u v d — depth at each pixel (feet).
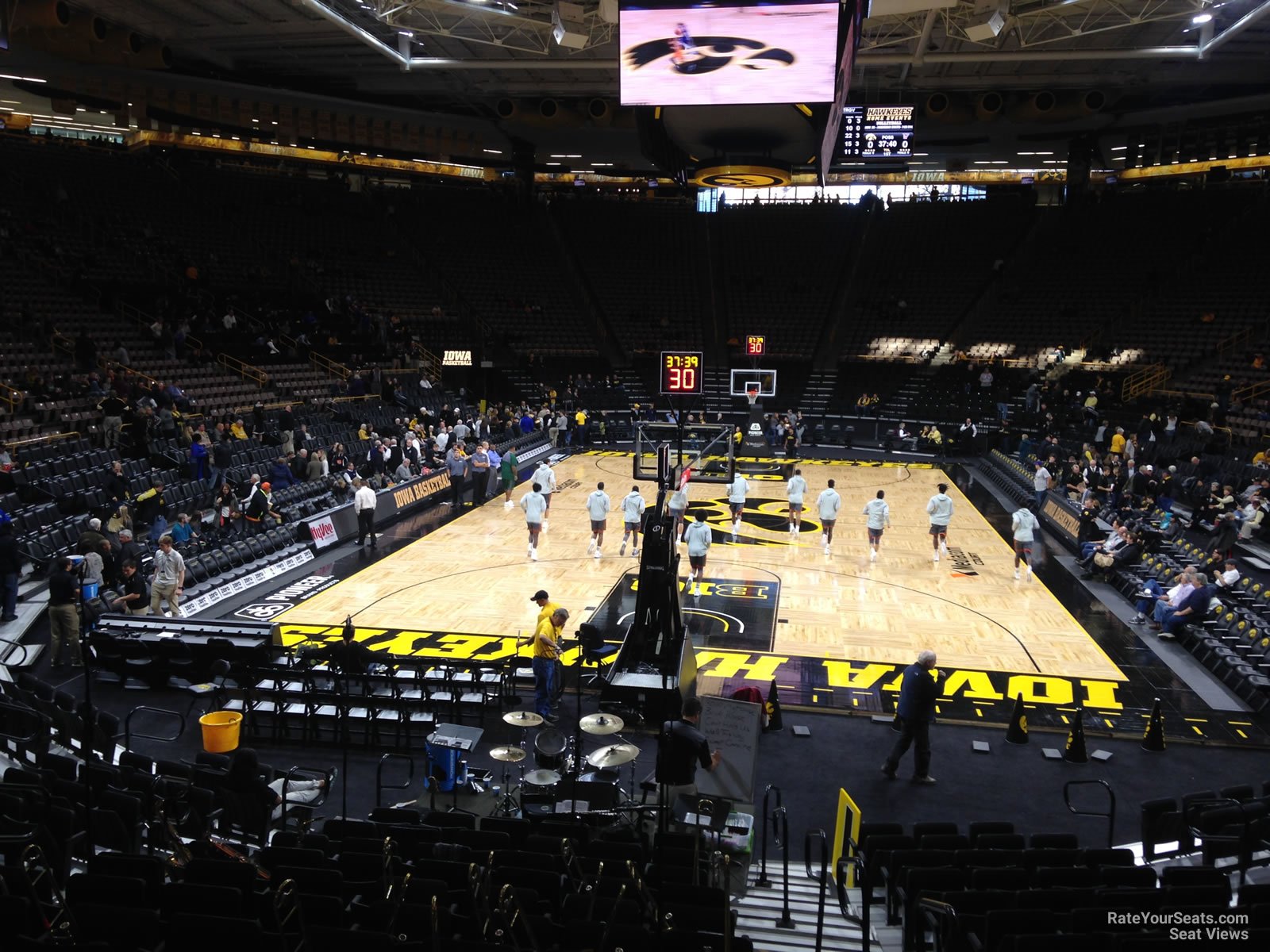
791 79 42.93
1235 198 154.61
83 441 78.74
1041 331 147.84
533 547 75.05
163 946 21.91
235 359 110.83
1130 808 38.96
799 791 40.11
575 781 34.86
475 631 57.98
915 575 72.69
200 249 133.80
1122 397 127.95
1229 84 130.00
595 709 47.96
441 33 98.58
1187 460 100.07
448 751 38.06
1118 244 155.33
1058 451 109.60
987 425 136.67
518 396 150.51
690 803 35.19
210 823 30.83
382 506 87.20
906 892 26.35
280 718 43.52
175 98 135.64
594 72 125.59
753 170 58.23
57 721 38.32
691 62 43.34
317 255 149.69
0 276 101.09
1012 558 78.69
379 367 124.67
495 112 154.92
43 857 24.22
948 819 37.93
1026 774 41.83
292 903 23.00
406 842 28.09
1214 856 30.81
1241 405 107.96
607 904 24.31
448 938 22.93
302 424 99.25
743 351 158.51
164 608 56.34
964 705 48.78
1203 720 47.32
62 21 93.40
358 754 42.78
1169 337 133.49
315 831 35.81
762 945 27.37
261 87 134.62
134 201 135.03
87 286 108.17
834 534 86.07
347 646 44.80
